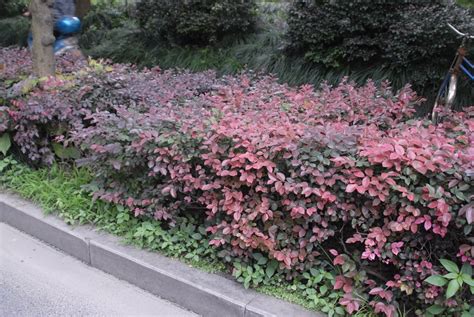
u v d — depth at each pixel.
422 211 2.38
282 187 2.59
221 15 7.46
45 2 4.86
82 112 4.04
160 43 8.18
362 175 2.47
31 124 4.02
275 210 2.70
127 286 3.11
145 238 3.24
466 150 2.57
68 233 3.43
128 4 10.95
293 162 2.60
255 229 2.69
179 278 2.89
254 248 2.80
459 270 2.35
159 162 3.03
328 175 2.55
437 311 2.37
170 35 7.90
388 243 2.46
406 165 2.41
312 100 4.02
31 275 3.22
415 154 2.43
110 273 3.23
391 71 5.80
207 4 7.55
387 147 2.48
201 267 3.00
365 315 2.53
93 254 3.29
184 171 2.96
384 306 2.43
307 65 6.38
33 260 3.40
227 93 4.12
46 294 3.02
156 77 5.07
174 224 3.15
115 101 4.30
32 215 3.69
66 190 3.78
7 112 4.11
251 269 2.83
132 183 3.31
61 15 6.70
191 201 3.07
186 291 2.86
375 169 2.52
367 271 2.60
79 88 4.27
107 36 9.23
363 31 5.96
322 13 6.07
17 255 3.47
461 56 4.77
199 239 3.10
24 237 3.72
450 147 2.49
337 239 2.74
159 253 3.16
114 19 10.15
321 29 6.02
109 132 3.24
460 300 2.32
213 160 2.82
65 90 4.24
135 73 5.05
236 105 3.79
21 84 4.36
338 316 2.57
